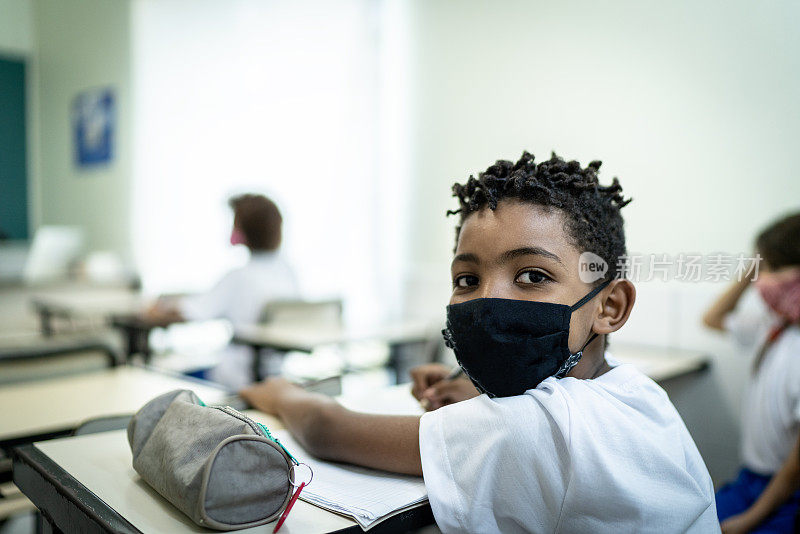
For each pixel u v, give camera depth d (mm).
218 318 2969
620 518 625
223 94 5051
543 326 685
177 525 629
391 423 758
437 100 3689
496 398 719
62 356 1748
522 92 3301
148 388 1602
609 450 632
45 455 852
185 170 5508
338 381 1229
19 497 1229
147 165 5965
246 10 4809
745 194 2521
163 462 678
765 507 1329
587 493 622
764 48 2459
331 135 4215
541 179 729
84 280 4773
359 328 3033
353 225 4098
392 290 3875
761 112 2471
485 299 699
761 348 1641
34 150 7582
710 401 2486
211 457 608
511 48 3336
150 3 5840
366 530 627
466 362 740
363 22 4008
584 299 712
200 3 5227
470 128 3539
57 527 750
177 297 3426
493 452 651
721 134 2588
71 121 7012
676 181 2730
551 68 3176
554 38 3154
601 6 2969
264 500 626
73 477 763
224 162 5070
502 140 3396
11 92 7438
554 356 702
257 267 2980
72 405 1432
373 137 3986
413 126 3809
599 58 2986
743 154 2525
